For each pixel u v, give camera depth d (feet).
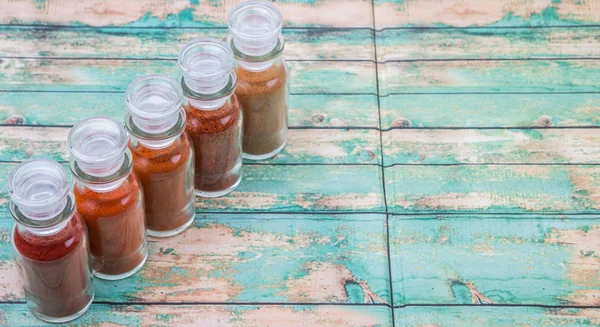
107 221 3.24
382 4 4.83
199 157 3.69
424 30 4.72
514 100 4.36
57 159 3.96
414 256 3.63
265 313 3.42
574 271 3.59
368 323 3.39
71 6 4.71
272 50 3.72
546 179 3.97
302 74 4.45
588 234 3.74
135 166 3.41
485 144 4.12
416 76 4.47
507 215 3.80
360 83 4.42
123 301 3.44
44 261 3.05
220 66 3.51
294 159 4.05
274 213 3.80
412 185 3.92
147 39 4.59
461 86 4.42
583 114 4.30
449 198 3.87
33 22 4.62
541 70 4.52
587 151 4.11
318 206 3.83
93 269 3.49
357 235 3.71
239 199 3.86
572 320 3.42
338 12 4.79
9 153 3.97
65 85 4.31
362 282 3.53
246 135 3.95
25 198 2.98
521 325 3.40
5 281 3.48
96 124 3.17
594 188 3.94
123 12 4.71
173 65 4.46
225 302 3.45
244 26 3.68
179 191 3.53
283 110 3.93
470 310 3.44
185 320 3.38
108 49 4.52
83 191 3.22
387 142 4.13
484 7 4.83
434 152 4.08
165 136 3.32
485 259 3.62
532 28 4.75
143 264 3.57
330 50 4.58
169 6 4.76
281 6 4.78
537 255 3.65
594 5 4.83
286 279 3.54
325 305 3.44
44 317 3.34
